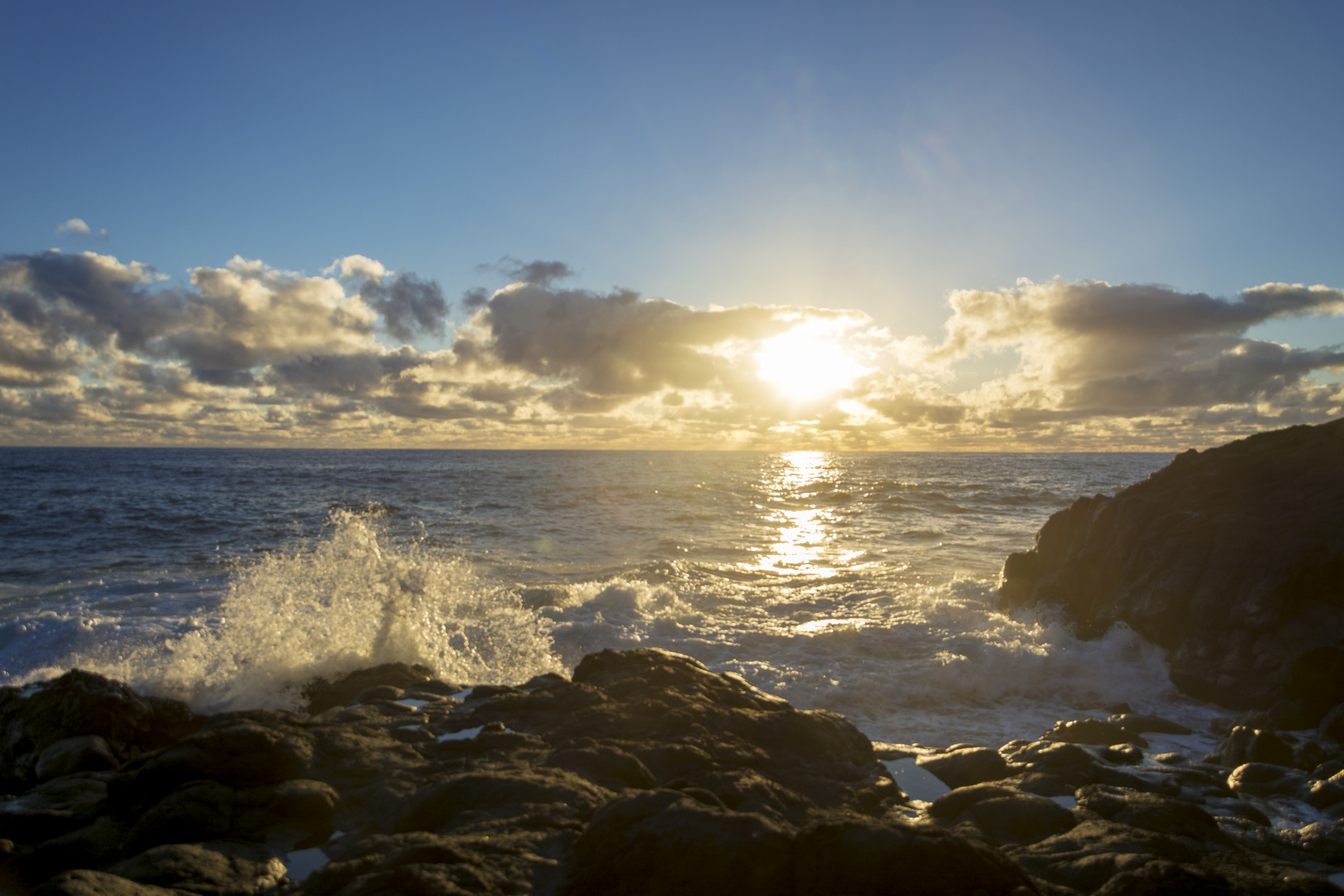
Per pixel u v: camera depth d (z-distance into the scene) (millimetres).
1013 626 12211
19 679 9531
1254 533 10250
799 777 4930
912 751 6027
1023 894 3135
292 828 4145
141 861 3602
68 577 16359
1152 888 3332
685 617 13008
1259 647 9148
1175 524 11375
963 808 4664
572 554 20344
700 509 32156
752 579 17203
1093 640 11180
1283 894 3539
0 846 3984
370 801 4418
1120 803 4688
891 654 10969
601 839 3467
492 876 3275
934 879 3135
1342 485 10789
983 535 25094
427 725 5625
